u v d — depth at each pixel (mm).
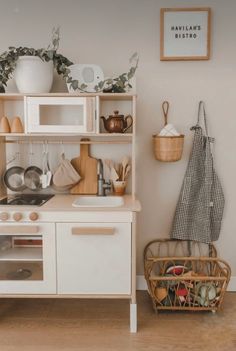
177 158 2188
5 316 2062
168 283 2104
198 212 2281
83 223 1872
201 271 2320
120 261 1891
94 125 2000
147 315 2080
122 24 2232
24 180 2318
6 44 2262
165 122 2291
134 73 2150
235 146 2303
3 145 2275
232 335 1874
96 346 1774
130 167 2320
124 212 1857
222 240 2377
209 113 2283
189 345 1781
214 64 2246
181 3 2201
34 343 1800
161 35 2211
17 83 2039
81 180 2324
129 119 2248
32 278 1977
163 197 2363
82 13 2232
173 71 2262
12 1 2232
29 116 1999
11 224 1883
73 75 2064
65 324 1979
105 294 1913
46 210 1865
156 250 2406
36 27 2246
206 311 2123
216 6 2197
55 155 2338
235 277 2383
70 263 1897
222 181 2334
